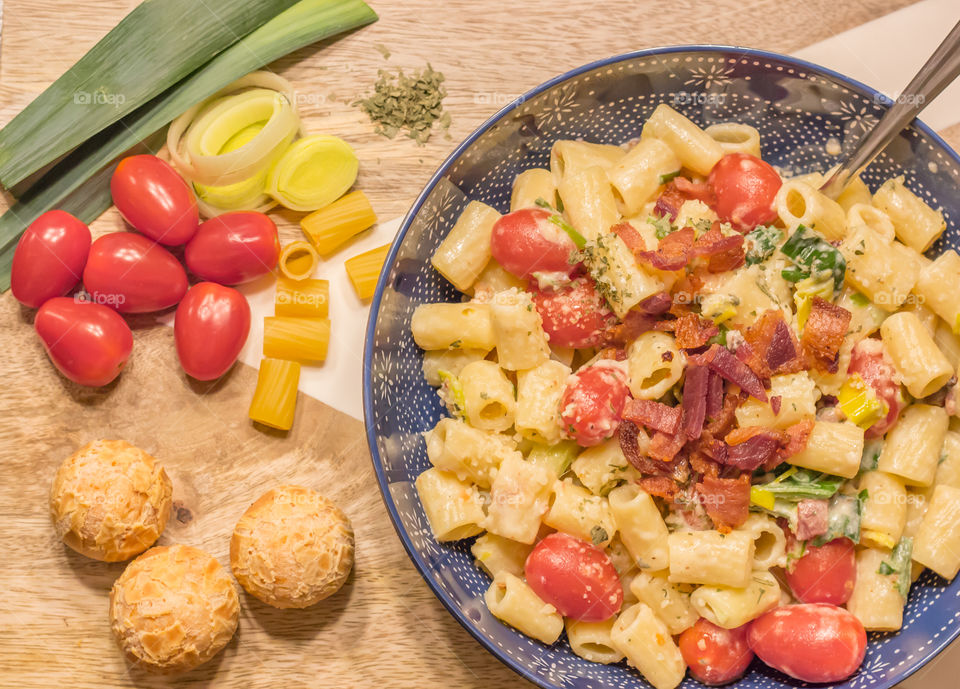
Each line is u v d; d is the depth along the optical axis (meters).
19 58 2.23
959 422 1.96
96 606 2.13
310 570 1.99
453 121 2.28
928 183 2.01
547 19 2.29
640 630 1.81
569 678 1.91
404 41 2.30
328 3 2.27
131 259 2.10
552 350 1.96
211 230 2.14
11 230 2.21
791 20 2.29
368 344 1.88
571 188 1.93
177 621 1.96
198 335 2.08
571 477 1.94
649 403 1.80
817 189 1.99
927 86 1.77
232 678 2.12
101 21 2.25
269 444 2.19
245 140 2.28
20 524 2.14
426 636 2.14
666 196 2.01
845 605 1.88
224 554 2.15
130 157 2.14
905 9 2.28
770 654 1.83
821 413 1.87
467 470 1.89
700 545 1.76
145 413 2.18
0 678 2.10
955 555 1.82
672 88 2.07
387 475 1.90
